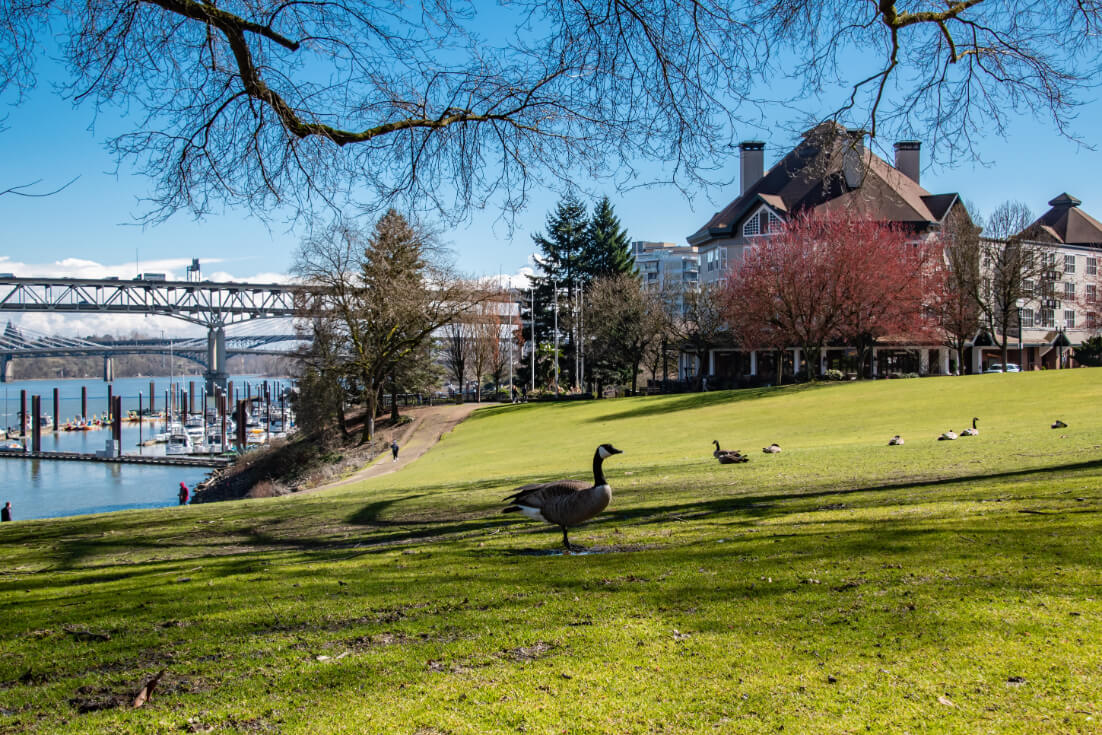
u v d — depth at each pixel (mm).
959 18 12203
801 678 4207
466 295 56750
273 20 9641
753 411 42125
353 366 56125
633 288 78625
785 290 57125
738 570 6695
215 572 8742
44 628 6230
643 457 26406
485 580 6988
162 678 4750
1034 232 69562
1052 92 12320
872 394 43781
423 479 25891
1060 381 40156
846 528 8594
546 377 96000
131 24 9133
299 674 4668
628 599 5926
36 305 126812
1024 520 8242
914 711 3754
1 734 4004
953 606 5230
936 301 63312
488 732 3734
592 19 9445
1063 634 4602
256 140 9914
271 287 141125
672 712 3869
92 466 75375
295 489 37094
